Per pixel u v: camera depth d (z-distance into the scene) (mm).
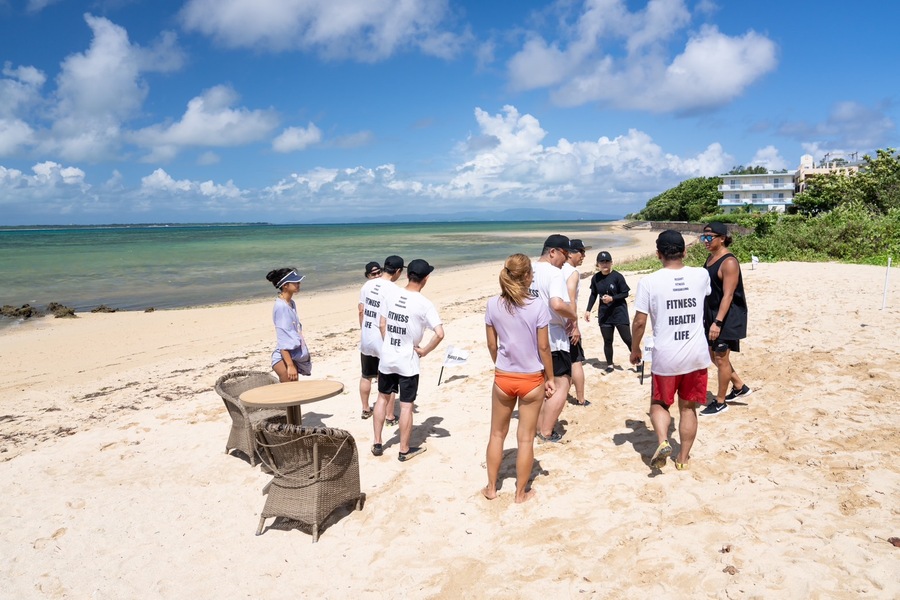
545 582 3619
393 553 4180
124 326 16188
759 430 5328
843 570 3293
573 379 6703
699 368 4535
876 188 36062
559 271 5398
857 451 4637
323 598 3797
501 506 4629
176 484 5652
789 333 8320
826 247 19797
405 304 5496
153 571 4246
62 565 4383
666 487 4551
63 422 8227
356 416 7246
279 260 39125
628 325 7863
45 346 13938
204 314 17797
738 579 3344
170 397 9211
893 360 6543
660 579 3471
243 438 6035
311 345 12797
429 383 8555
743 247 21734
